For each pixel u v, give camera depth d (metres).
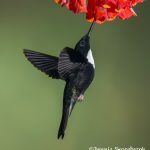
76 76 7.12
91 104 13.62
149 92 13.88
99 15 6.13
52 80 13.31
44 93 13.28
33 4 14.05
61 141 13.26
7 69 13.43
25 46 13.77
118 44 13.96
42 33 13.89
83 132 13.44
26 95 13.26
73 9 6.08
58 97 13.27
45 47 13.80
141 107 13.82
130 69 13.96
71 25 13.92
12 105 13.16
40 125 13.16
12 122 13.09
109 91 13.75
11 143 13.02
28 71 13.41
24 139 13.07
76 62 7.04
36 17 13.99
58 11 13.97
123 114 13.74
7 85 13.29
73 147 13.33
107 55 13.90
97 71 13.80
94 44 13.92
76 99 7.19
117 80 13.82
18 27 13.94
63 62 6.72
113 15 6.17
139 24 14.07
